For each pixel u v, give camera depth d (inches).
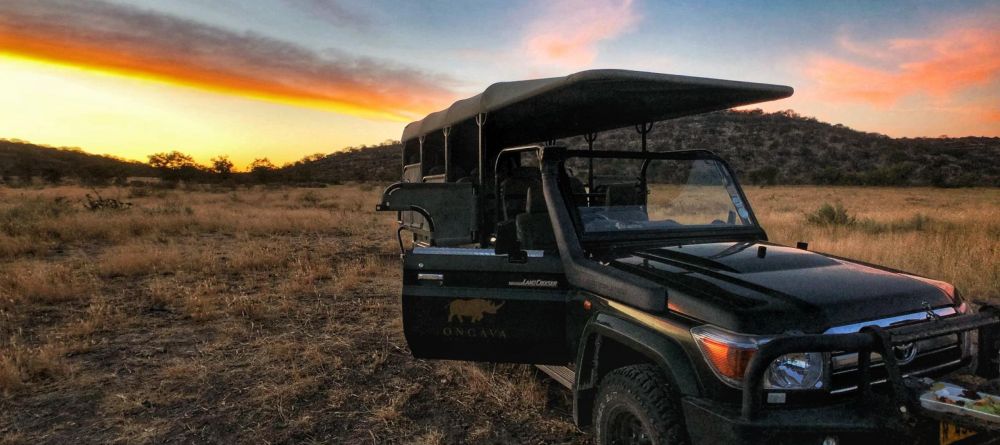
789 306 107.7
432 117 310.2
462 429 162.1
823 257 143.7
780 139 4835.1
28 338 241.1
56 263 410.6
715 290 115.6
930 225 599.5
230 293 321.4
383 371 204.2
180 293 316.2
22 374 195.5
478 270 151.3
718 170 184.1
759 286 116.5
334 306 295.1
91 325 248.8
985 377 117.9
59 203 810.8
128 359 216.4
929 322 109.3
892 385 99.3
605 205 162.1
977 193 2021.4
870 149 4739.2
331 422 166.6
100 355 220.7
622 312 126.0
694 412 104.2
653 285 118.8
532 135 295.1
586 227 152.2
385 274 383.2
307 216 749.9
